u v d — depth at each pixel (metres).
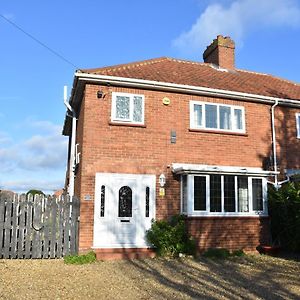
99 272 9.46
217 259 11.52
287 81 19.61
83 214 11.90
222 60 18.69
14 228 11.25
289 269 9.92
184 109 13.66
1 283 8.02
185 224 12.32
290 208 12.59
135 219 12.38
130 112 12.92
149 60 16.48
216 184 12.82
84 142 12.28
